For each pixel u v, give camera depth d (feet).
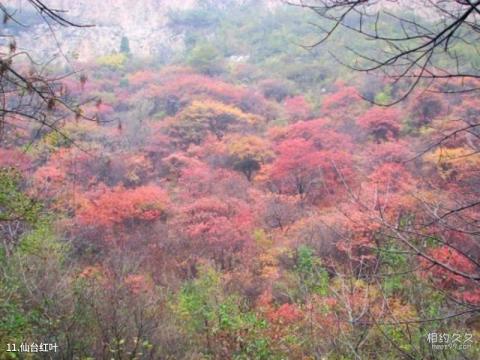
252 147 95.66
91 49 294.25
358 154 83.87
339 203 63.05
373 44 110.83
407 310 19.10
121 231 60.59
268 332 30.60
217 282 38.73
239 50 223.10
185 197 75.20
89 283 29.04
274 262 53.78
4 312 21.39
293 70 165.17
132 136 109.70
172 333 27.14
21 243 25.29
